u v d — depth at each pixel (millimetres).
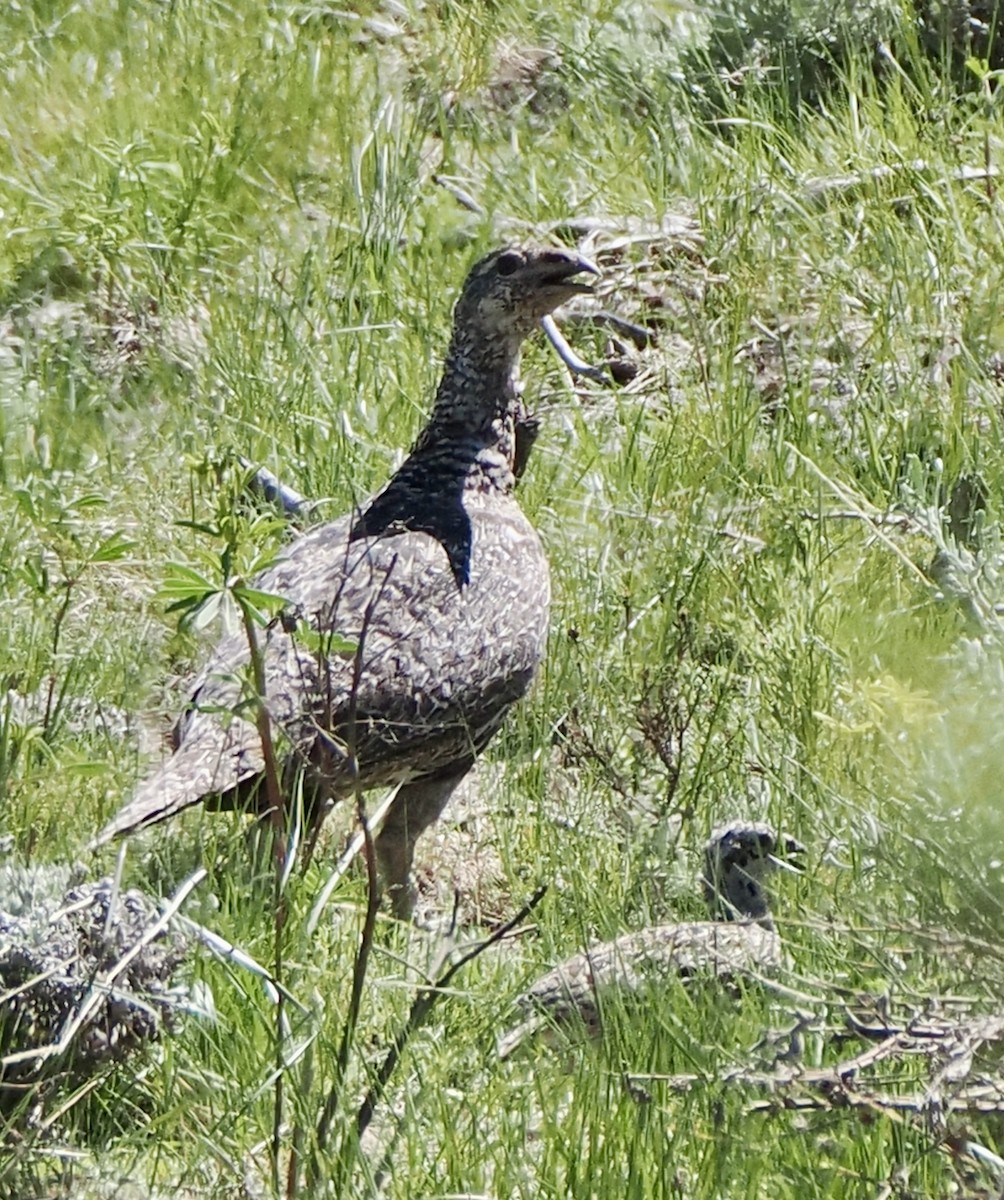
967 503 12961
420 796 10523
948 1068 6898
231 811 10141
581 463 13664
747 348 15062
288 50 18234
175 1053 8344
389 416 13906
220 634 11789
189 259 15562
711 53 18516
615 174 17016
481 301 11086
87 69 17766
